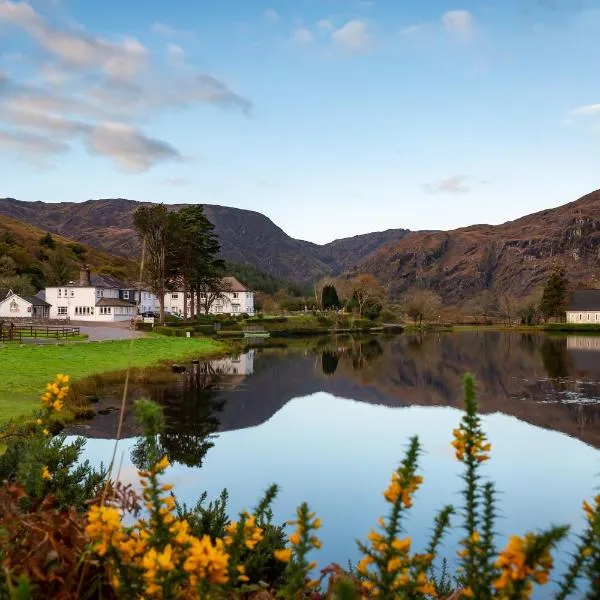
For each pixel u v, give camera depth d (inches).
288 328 4109.3
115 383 1261.1
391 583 107.4
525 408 1140.5
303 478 584.4
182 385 1323.8
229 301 4726.9
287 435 831.1
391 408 1147.9
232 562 112.3
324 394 1325.0
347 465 645.9
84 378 1182.3
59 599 117.6
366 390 1406.3
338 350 2659.9
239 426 892.0
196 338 2669.8
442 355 2437.3
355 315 4965.6
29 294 3912.4
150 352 1894.7
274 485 128.7
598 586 95.5
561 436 871.7
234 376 1557.6
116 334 2492.6
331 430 884.6
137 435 741.3
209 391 1251.2
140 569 108.7
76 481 248.1
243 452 706.2
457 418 1028.5
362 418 1016.9
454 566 326.3
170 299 4584.2
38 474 173.9
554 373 1770.4
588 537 98.7
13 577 112.3
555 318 5590.6
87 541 131.1
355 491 540.4
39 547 123.9
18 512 145.3
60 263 5172.2
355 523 451.8
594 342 3321.9
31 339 1988.2
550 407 1152.8
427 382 1565.0
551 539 82.3
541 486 580.4
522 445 802.8
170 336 2682.1
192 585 100.3
